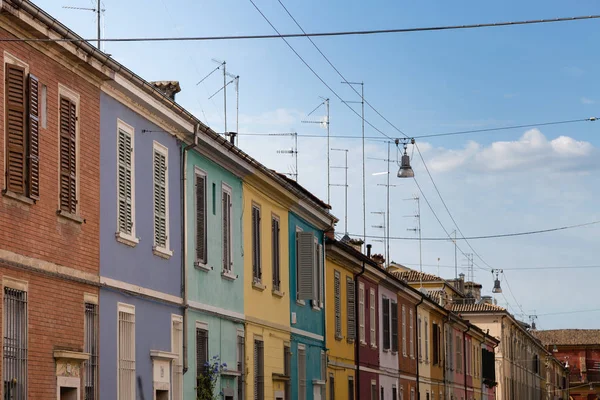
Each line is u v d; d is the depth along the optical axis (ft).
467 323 220.02
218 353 87.61
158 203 76.54
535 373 347.77
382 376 149.07
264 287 100.53
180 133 80.64
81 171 64.13
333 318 125.70
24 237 56.75
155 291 75.15
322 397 118.21
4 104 55.26
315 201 117.08
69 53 61.62
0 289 54.13
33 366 57.26
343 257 128.16
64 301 61.36
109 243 67.82
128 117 71.61
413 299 172.14
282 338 105.50
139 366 72.02
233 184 93.25
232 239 92.43
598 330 453.17
